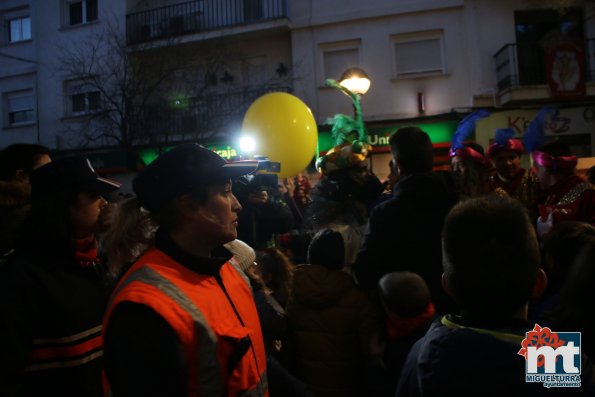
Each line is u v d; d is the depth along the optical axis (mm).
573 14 10219
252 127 3930
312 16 10945
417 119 10273
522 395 841
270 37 11477
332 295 2316
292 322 2410
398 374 2004
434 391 881
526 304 978
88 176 1573
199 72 11461
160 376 945
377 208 2197
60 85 12766
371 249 2158
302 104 4012
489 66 10203
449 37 10367
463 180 2447
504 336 902
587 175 3633
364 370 2355
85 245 1622
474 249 946
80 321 1461
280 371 1717
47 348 1400
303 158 3936
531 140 2869
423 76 10438
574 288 975
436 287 2084
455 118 10047
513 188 2887
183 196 1167
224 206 1203
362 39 10734
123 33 12172
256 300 2061
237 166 1219
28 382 1370
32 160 1991
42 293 1398
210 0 11984
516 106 9969
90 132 12320
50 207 1505
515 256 928
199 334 1017
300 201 5027
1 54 13453
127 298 989
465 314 991
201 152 1196
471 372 864
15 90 13352
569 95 9414
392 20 10594
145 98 10906
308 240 3389
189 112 11305
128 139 11156
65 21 12953
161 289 1032
